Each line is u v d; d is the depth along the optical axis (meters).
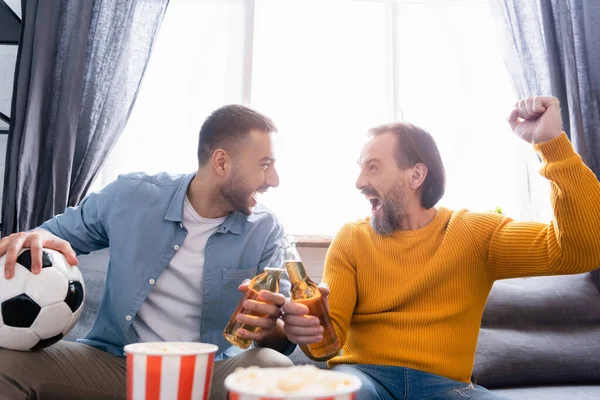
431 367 1.12
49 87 2.07
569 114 2.20
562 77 2.24
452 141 2.51
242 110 1.31
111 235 1.28
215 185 1.27
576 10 2.33
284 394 0.46
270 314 0.87
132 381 0.63
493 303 1.67
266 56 2.50
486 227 1.24
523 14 2.32
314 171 2.44
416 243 1.25
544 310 1.68
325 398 0.47
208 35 2.46
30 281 0.93
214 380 1.11
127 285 1.23
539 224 1.18
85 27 2.10
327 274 1.28
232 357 1.16
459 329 1.18
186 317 1.26
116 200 1.32
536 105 1.08
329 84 2.51
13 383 0.93
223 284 1.26
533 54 2.30
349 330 1.29
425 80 2.55
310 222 2.40
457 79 2.56
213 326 1.26
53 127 2.05
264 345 1.21
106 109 2.11
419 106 2.53
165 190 1.33
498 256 1.21
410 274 1.22
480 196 2.48
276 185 1.31
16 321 0.92
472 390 1.09
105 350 1.24
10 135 1.99
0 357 0.94
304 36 2.54
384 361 1.16
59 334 0.98
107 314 1.28
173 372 0.63
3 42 2.29
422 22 2.59
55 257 0.98
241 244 1.30
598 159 2.17
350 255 1.29
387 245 1.27
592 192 1.04
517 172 2.50
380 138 1.31
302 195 2.42
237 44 2.45
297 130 2.46
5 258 0.95
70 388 1.04
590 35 2.26
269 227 1.37
